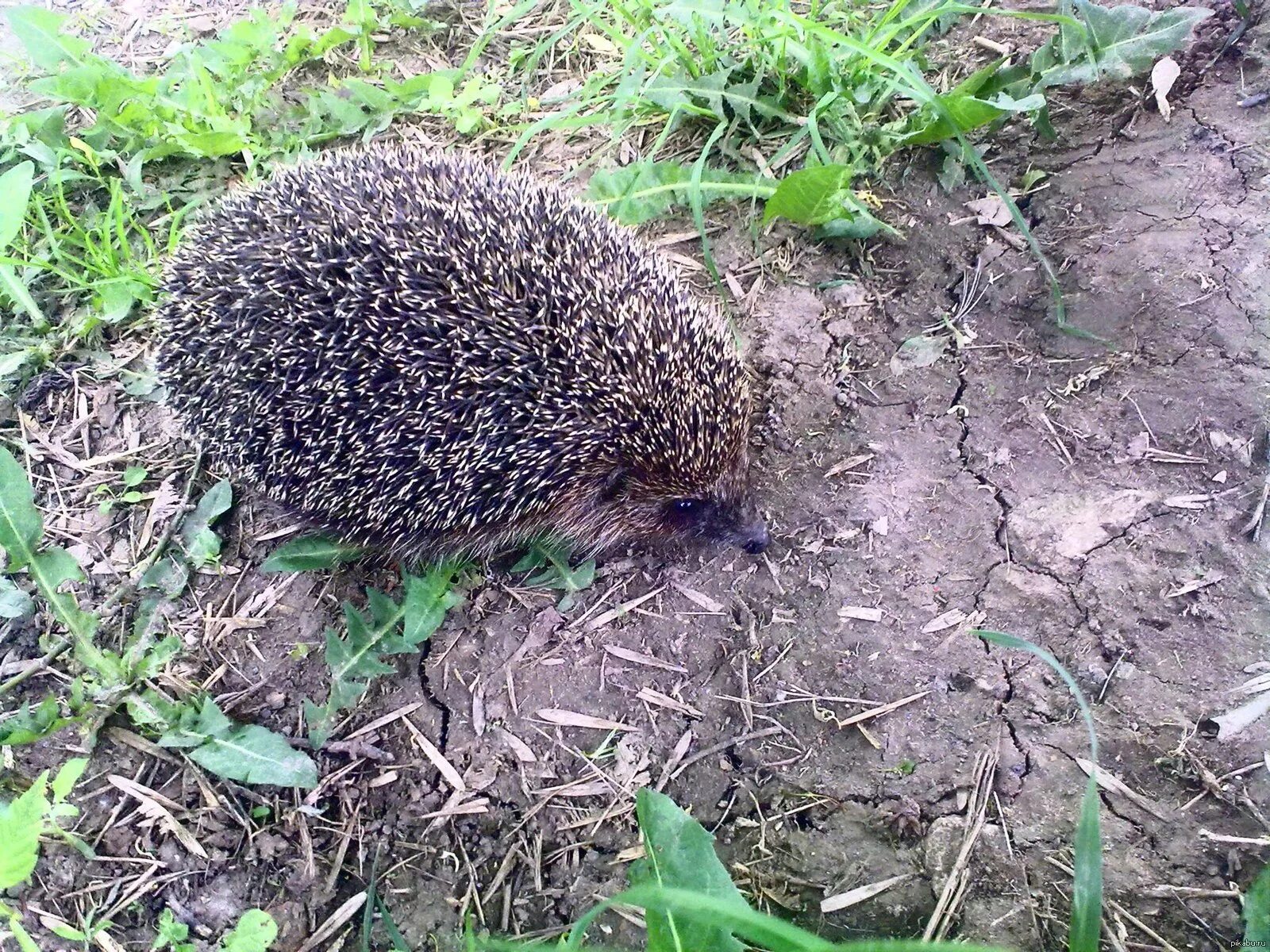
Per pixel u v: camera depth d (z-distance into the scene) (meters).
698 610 0.34
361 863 0.31
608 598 0.35
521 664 0.34
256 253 0.33
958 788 0.29
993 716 0.30
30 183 0.41
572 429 0.34
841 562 0.34
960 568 0.33
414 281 0.32
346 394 0.33
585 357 0.33
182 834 0.31
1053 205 0.39
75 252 0.46
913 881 0.28
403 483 0.34
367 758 0.32
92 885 0.30
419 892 0.30
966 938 0.27
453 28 0.53
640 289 0.35
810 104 0.44
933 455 0.35
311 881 0.30
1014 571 0.32
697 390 0.34
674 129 0.46
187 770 0.32
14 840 0.26
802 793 0.30
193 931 0.30
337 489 0.35
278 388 0.33
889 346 0.38
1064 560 0.32
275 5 0.55
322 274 0.32
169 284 0.35
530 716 0.33
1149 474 0.33
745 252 0.42
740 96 0.43
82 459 0.40
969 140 0.42
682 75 0.44
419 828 0.31
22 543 0.34
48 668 0.35
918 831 0.29
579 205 0.37
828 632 0.33
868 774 0.30
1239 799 0.27
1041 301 0.37
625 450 0.34
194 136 0.46
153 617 0.36
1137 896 0.27
